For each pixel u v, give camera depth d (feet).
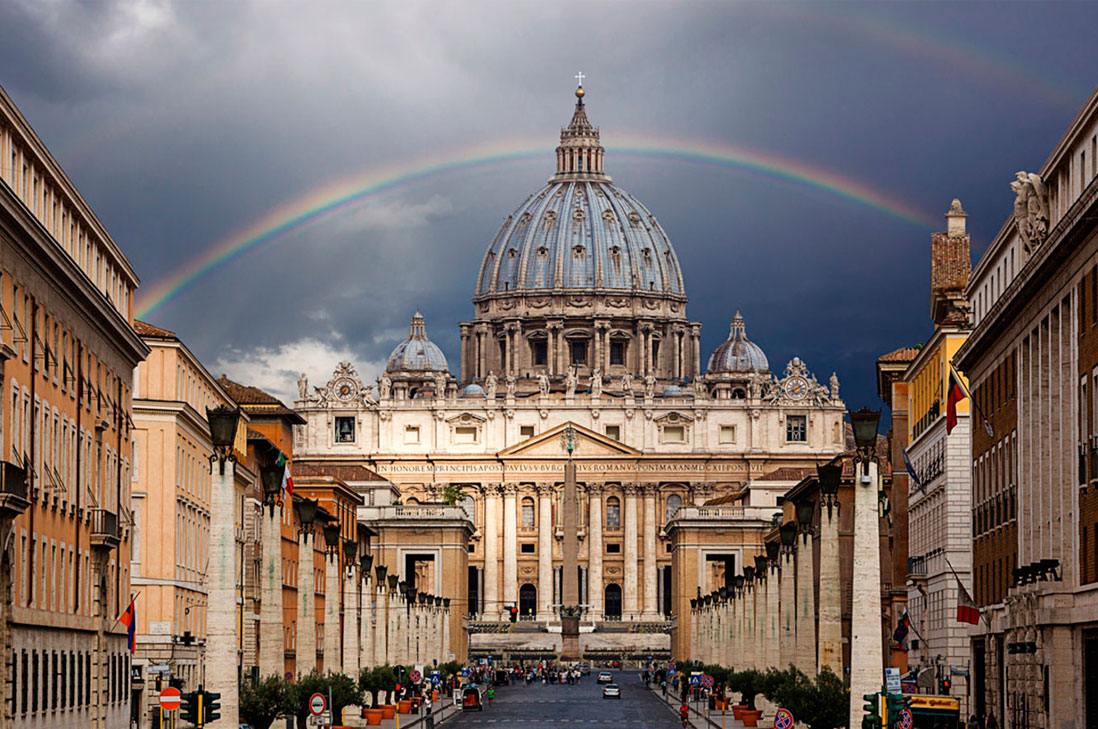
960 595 247.09
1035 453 228.22
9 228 190.80
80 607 233.76
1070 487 207.72
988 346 263.08
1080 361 199.11
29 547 201.26
